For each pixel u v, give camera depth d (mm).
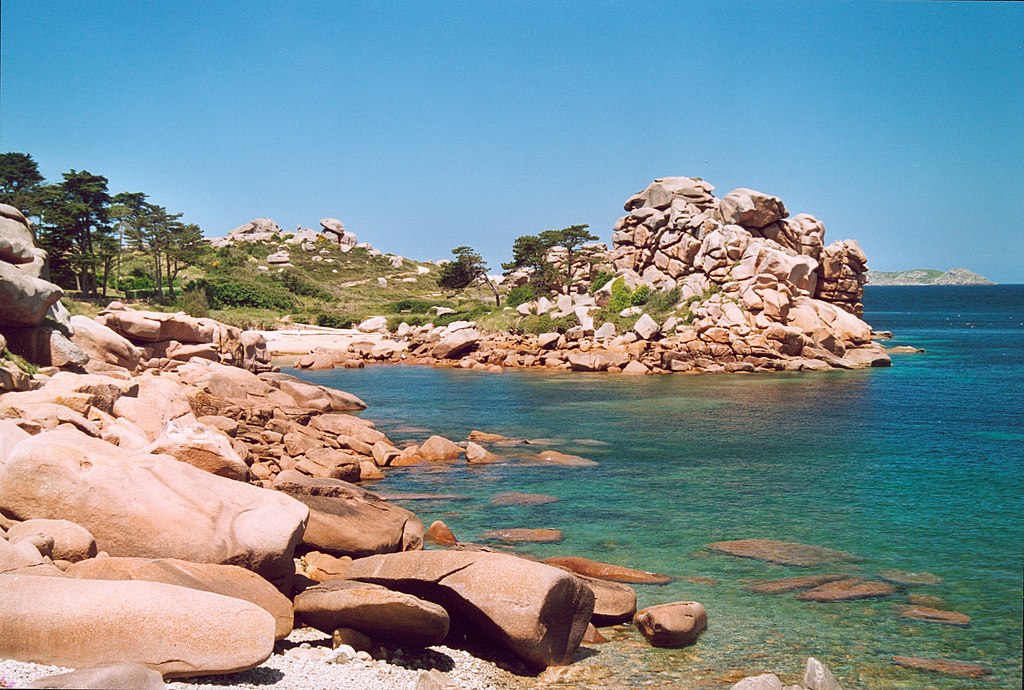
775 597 14820
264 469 21859
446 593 12297
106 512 12320
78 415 16953
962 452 28406
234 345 45250
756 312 64250
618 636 13250
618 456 28109
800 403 41844
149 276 94562
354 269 136125
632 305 71062
